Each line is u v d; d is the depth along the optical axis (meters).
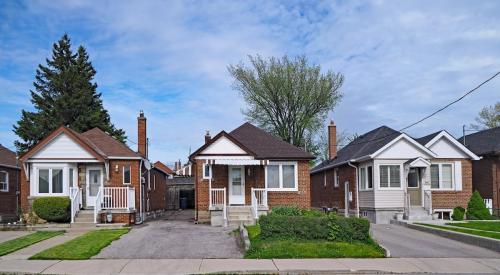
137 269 14.94
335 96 52.31
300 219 19.17
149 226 26.36
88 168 29.08
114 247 18.75
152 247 18.75
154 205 39.00
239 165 28.89
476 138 36.84
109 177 29.28
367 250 17.44
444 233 22.31
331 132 41.16
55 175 27.91
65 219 26.44
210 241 20.12
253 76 51.94
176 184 55.09
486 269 15.09
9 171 35.91
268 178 29.64
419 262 16.06
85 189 28.80
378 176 30.45
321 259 16.41
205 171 29.02
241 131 32.06
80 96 51.25
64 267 15.20
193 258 16.67
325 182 42.00
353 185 34.22
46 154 27.83
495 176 32.38
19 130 49.94
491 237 19.58
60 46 53.44
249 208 26.97
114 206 26.89
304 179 29.77
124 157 29.66
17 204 36.94
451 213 30.88
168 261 16.14
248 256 16.81
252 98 51.94
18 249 18.36
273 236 19.11
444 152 32.00
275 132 52.81
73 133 28.02
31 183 27.66
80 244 19.08
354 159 33.22
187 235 21.94
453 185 31.86
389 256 17.09
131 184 29.81
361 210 32.88
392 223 29.19
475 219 28.81
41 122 49.59
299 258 16.58
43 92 52.03
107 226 25.05
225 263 15.75
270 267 15.06
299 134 52.69
